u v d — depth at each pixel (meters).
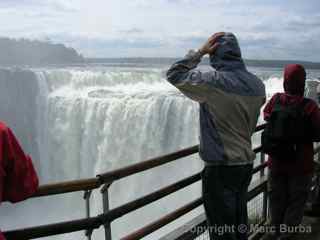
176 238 3.26
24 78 21.89
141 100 18.81
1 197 1.82
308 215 5.00
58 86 22.50
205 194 2.92
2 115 22.25
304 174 3.74
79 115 20.59
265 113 3.85
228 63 2.78
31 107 21.94
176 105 17.73
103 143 19.75
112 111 19.55
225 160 2.76
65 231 2.36
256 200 4.63
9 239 2.16
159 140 18.23
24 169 1.88
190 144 17.34
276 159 3.77
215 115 2.74
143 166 2.74
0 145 1.80
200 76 2.69
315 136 3.62
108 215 2.54
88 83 22.64
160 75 23.61
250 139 2.90
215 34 2.84
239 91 2.73
